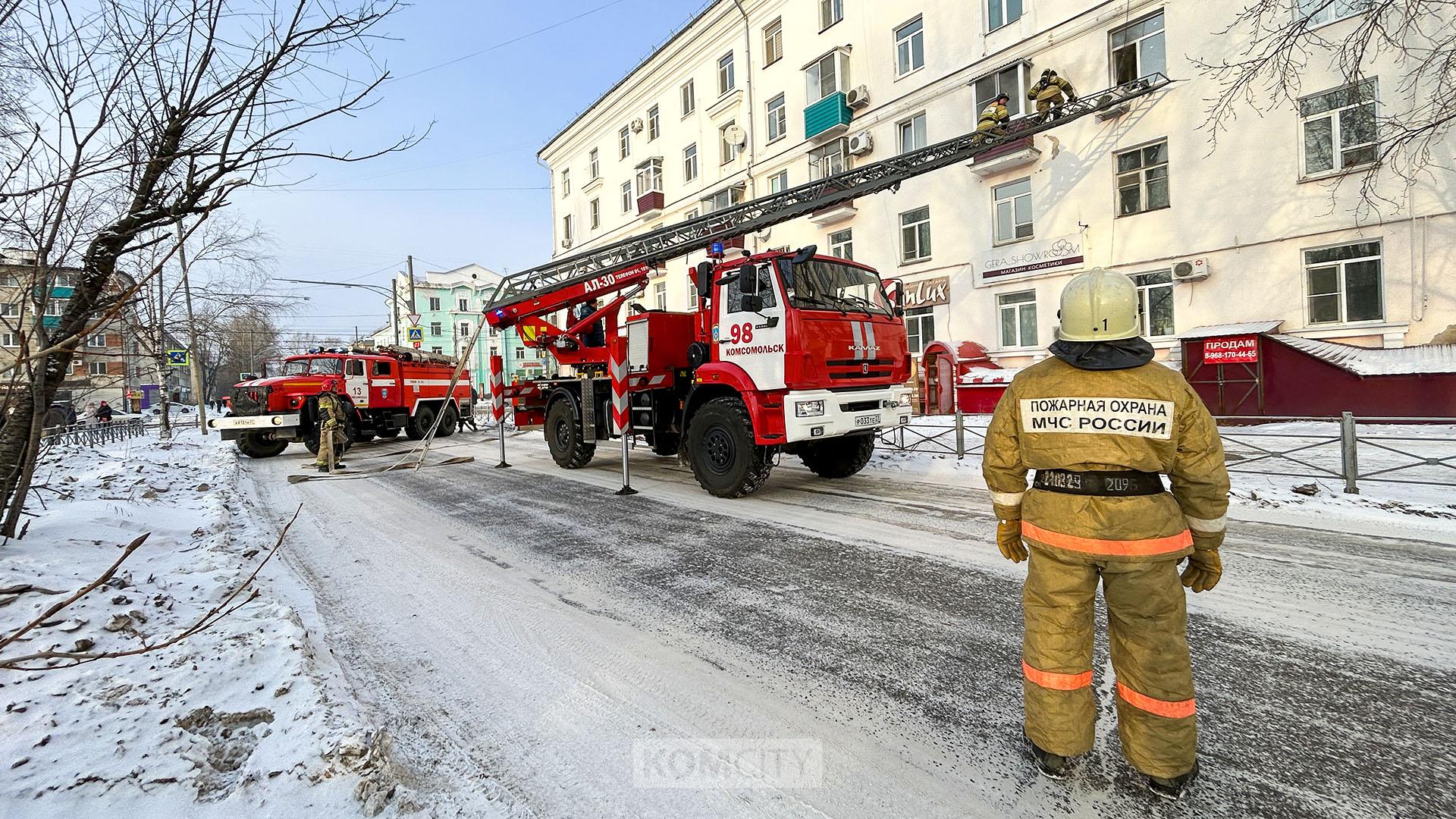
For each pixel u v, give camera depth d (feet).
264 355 106.11
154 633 10.18
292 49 9.59
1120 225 47.52
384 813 6.40
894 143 62.39
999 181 54.29
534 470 33.04
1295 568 13.62
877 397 23.06
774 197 29.94
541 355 41.27
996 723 8.16
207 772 6.72
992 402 46.62
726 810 6.63
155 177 10.18
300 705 8.07
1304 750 7.34
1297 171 39.93
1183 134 44.24
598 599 13.17
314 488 29.19
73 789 6.19
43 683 8.14
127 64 9.34
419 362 54.19
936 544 16.43
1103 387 6.44
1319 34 38.78
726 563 15.37
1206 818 6.29
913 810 6.57
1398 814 6.25
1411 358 33.27
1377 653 9.64
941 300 58.34
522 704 8.93
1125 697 6.72
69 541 14.26
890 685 9.22
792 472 29.25
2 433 13.15
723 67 81.35
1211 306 43.47
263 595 12.80
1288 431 33.35
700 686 9.36
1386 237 37.17
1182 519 6.46
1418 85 35.58
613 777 7.22
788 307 20.62
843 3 65.98
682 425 25.62
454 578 14.89
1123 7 46.68
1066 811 6.49
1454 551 14.55
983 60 54.95
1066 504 6.63
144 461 33.68
